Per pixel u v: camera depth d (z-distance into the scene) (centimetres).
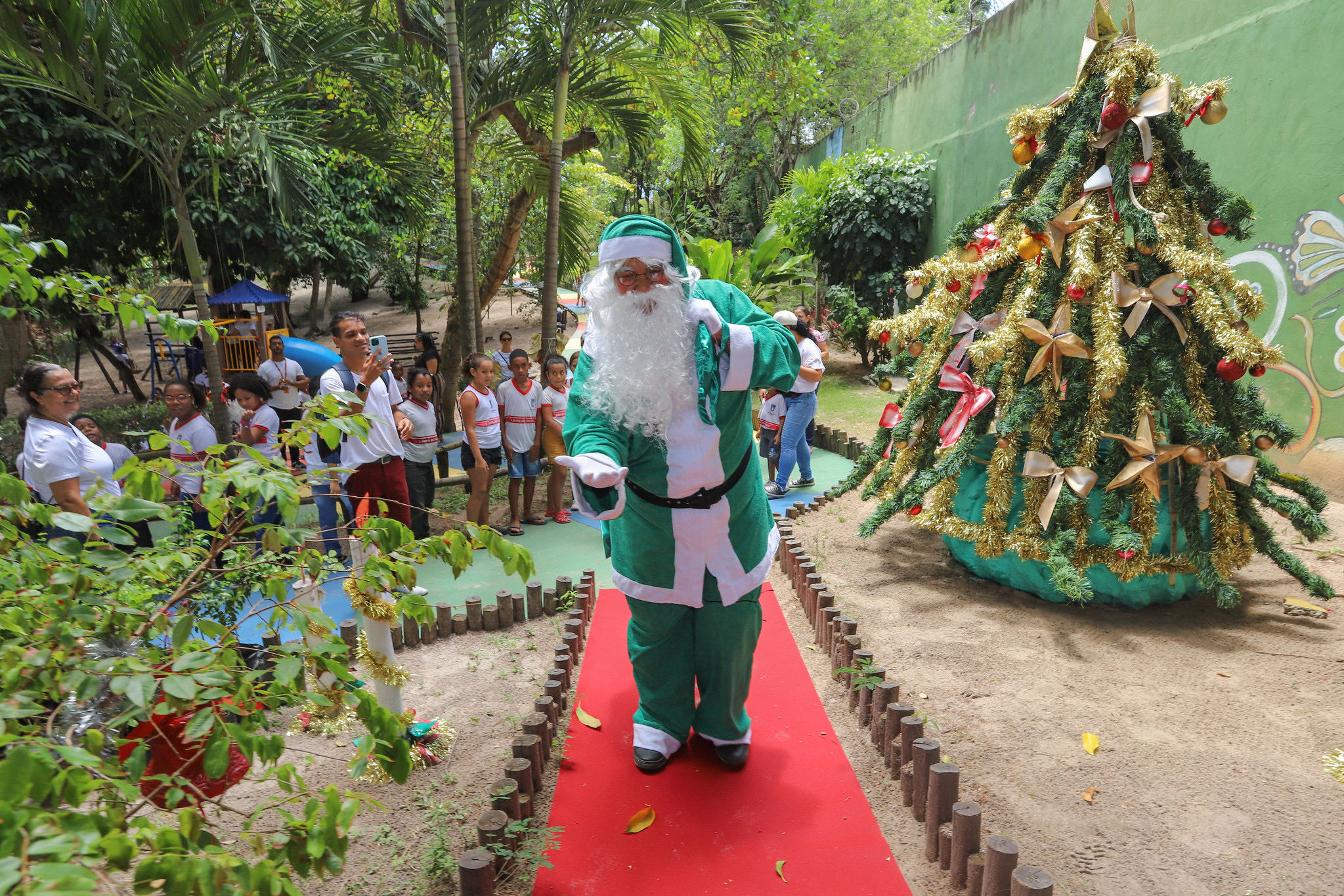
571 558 608
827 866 268
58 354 1436
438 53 865
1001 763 314
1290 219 586
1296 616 426
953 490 481
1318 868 253
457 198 854
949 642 418
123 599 239
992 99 1035
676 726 331
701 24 859
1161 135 427
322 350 1166
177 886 130
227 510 193
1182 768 305
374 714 190
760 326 297
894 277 1260
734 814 297
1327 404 567
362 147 775
